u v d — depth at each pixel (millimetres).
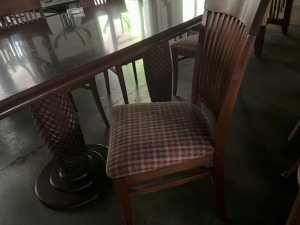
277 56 2465
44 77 748
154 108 1087
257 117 1710
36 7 1703
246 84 2084
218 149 887
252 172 1328
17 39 1188
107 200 1289
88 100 2217
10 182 1475
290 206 1143
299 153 1404
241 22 712
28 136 1869
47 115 1066
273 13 2826
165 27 1105
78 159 1284
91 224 1188
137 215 1197
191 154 868
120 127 998
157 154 854
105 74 2133
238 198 1205
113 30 1161
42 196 1320
